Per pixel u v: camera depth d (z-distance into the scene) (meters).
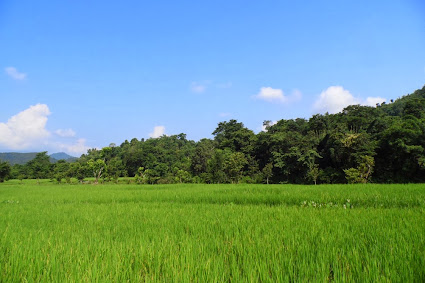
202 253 5.24
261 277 4.15
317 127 60.81
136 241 6.29
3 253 5.62
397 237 5.58
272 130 73.25
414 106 51.62
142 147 95.00
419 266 4.20
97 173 68.56
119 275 4.34
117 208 13.25
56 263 4.84
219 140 95.38
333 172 43.00
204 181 58.72
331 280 4.15
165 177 67.12
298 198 14.73
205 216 9.70
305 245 5.32
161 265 4.79
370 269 4.09
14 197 22.27
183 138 135.75
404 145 35.66
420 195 13.48
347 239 5.76
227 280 4.11
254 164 62.00
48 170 96.94
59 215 11.18
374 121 51.06
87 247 5.76
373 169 38.38
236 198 16.34
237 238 6.09
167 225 8.17
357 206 12.66
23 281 4.21
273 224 7.57
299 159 45.72
